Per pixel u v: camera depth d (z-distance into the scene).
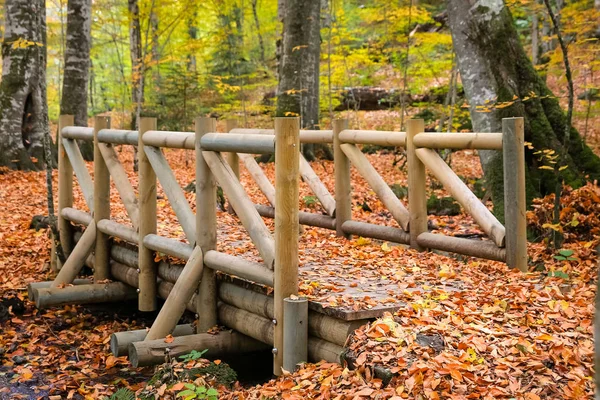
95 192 6.73
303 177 7.31
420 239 5.99
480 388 3.09
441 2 20.75
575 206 6.74
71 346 5.73
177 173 13.74
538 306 4.22
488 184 7.53
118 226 6.36
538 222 6.61
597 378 1.46
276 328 4.20
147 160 5.73
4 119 13.60
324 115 18.17
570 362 3.32
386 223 7.95
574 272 5.32
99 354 5.45
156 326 4.85
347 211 6.89
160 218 7.92
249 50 23.45
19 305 6.50
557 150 7.58
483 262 5.59
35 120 14.05
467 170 12.93
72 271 6.64
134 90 15.65
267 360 5.14
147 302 5.83
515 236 5.18
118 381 4.89
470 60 7.86
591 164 7.86
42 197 10.99
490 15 7.75
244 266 4.53
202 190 4.95
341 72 15.44
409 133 5.99
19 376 4.97
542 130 7.64
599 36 12.73
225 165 4.80
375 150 15.70
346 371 3.50
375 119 18.36
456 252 5.68
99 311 6.77
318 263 5.38
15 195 11.14
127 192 6.23
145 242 5.73
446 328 3.74
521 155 5.11
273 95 20.78
